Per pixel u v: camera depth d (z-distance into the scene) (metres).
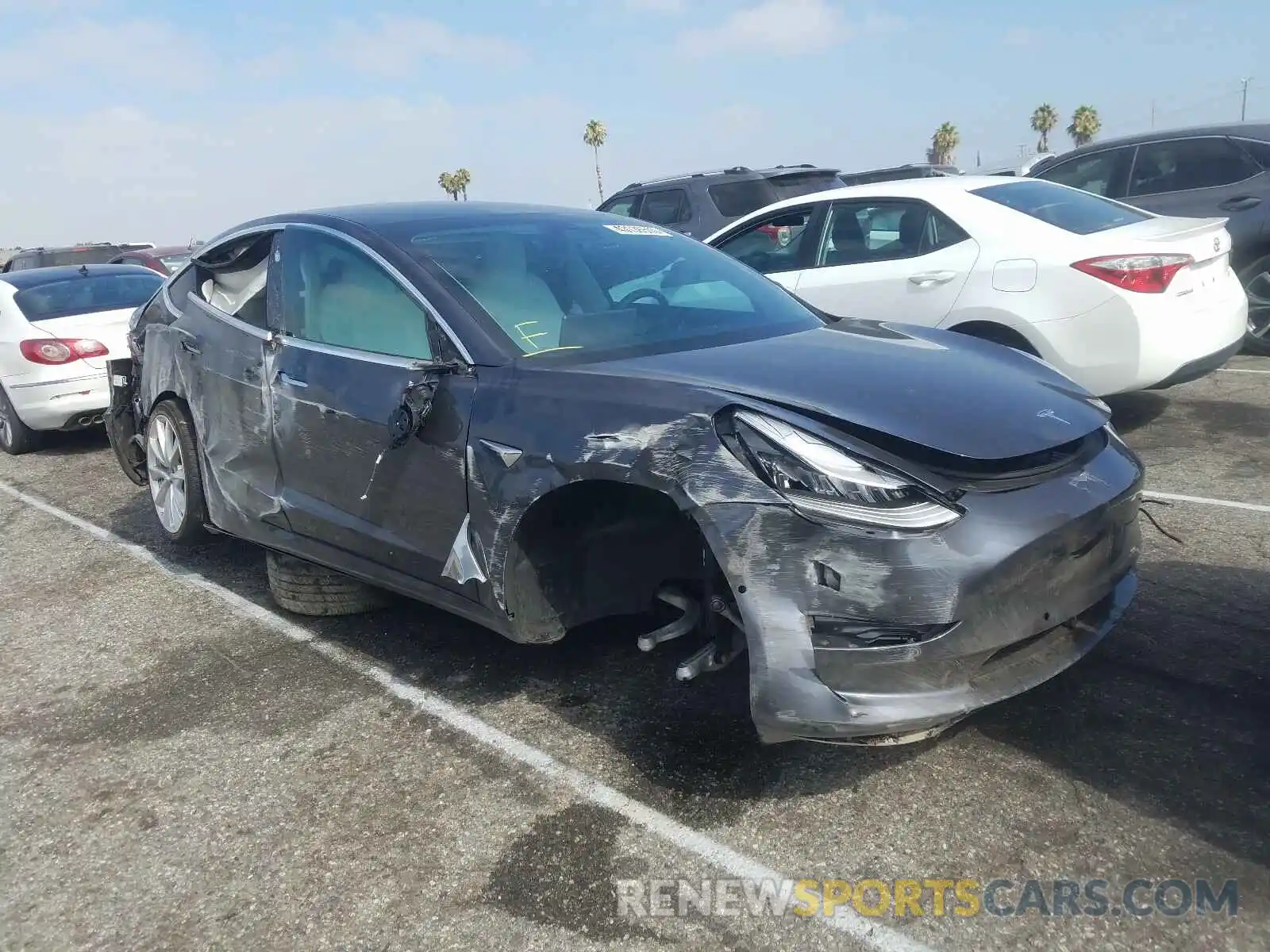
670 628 2.88
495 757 3.01
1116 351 5.18
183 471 4.61
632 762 2.93
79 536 5.73
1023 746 2.86
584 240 3.86
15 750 3.30
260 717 3.38
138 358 5.03
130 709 3.52
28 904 2.52
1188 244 5.29
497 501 2.93
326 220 3.89
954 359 3.15
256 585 4.66
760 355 3.08
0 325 7.95
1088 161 8.59
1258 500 4.72
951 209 5.81
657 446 2.61
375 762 3.04
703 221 10.20
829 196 6.47
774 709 2.42
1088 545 2.62
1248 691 3.05
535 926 2.31
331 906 2.43
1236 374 7.34
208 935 2.37
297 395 3.68
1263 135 7.64
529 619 3.00
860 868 2.42
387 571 3.45
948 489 2.44
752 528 2.45
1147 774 2.69
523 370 3.03
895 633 2.39
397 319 3.41
